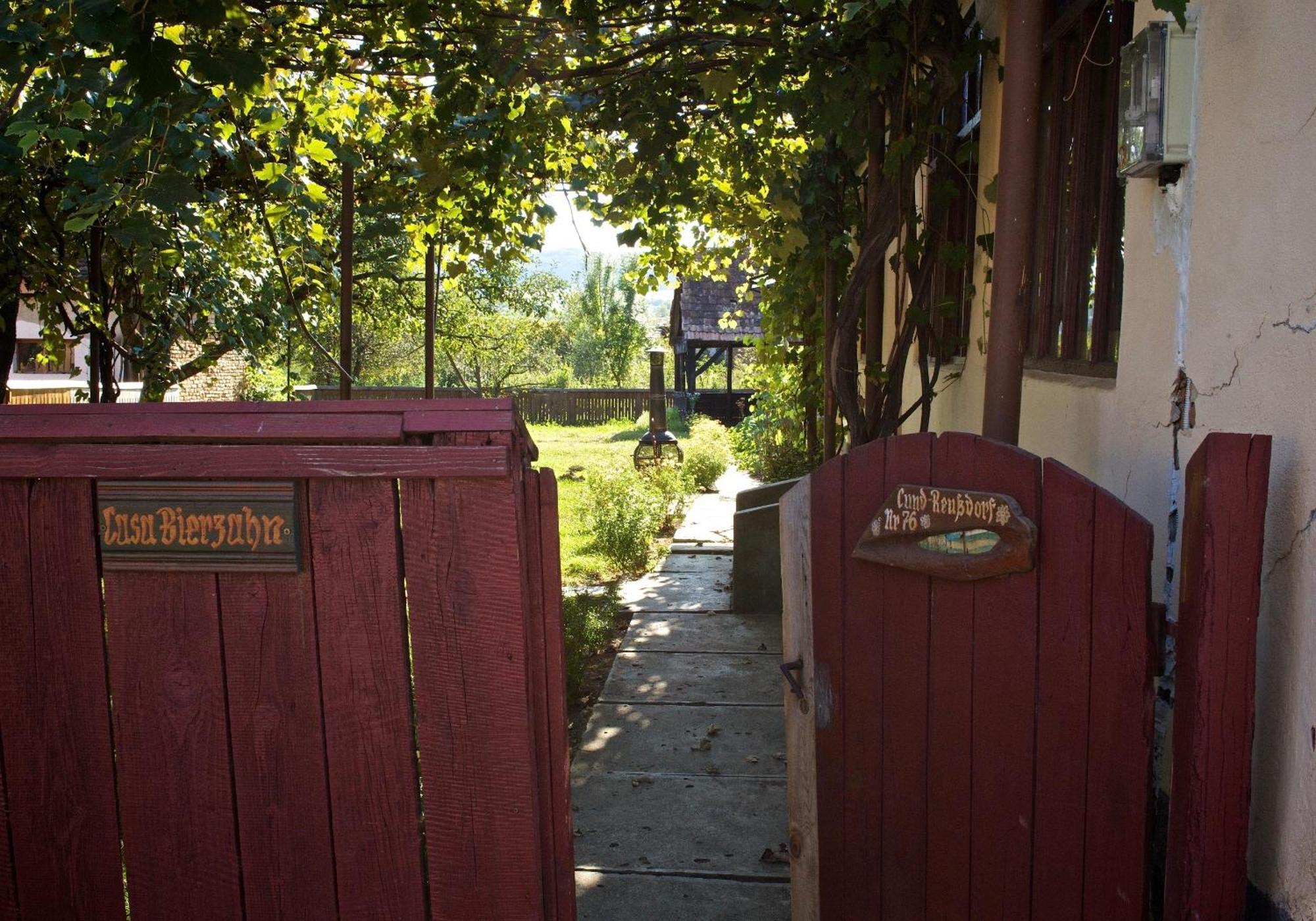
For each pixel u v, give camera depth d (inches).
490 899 78.1
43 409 77.4
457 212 261.4
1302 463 79.8
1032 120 122.8
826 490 105.3
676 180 230.5
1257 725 84.7
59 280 256.5
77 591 78.2
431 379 289.3
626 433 1150.3
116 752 80.0
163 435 76.0
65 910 81.0
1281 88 85.0
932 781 101.7
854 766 105.7
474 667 76.3
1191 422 102.5
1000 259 125.0
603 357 2020.2
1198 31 102.0
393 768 77.8
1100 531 90.4
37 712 79.4
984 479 96.3
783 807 165.3
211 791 78.8
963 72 195.8
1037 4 121.2
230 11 165.2
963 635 98.7
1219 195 96.6
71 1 108.4
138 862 79.9
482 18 193.6
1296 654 79.4
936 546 98.1
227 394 661.3
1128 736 89.6
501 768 76.9
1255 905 84.5
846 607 105.0
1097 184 151.4
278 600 77.0
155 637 77.9
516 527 75.3
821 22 196.9
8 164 158.2
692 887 140.4
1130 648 89.1
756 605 293.3
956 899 101.3
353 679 77.2
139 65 113.0
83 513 77.6
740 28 212.7
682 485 547.8
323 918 79.3
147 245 166.9
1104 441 130.2
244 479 75.9
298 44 191.9
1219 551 77.6
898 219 211.0
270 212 226.7
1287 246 83.5
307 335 233.6
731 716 208.4
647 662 246.4
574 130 260.2
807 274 301.6
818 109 200.7
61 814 80.2
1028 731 95.8
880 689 103.7
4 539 78.2
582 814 163.8
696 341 1202.0
